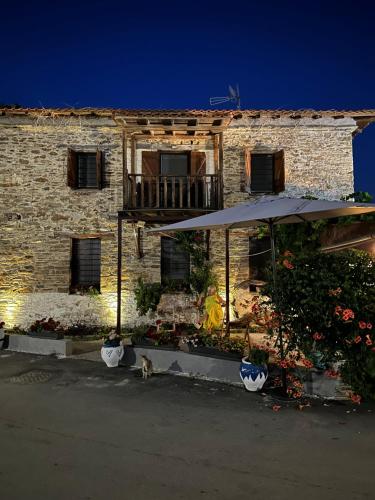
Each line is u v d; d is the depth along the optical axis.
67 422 5.29
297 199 6.50
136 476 3.87
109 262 12.36
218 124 11.24
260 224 7.73
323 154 12.42
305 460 4.17
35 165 12.38
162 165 12.97
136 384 7.03
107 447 4.52
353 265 6.39
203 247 12.32
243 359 6.70
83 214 12.41
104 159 12.55
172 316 12.34
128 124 11.08
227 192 12.38
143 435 4.85
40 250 12.30
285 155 12.39
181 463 4.12
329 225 9.20
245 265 12.31
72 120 12.41
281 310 6.31
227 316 9.67
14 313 12.20
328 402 5.95
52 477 3.86
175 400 6.16
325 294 6.01
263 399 6.14
